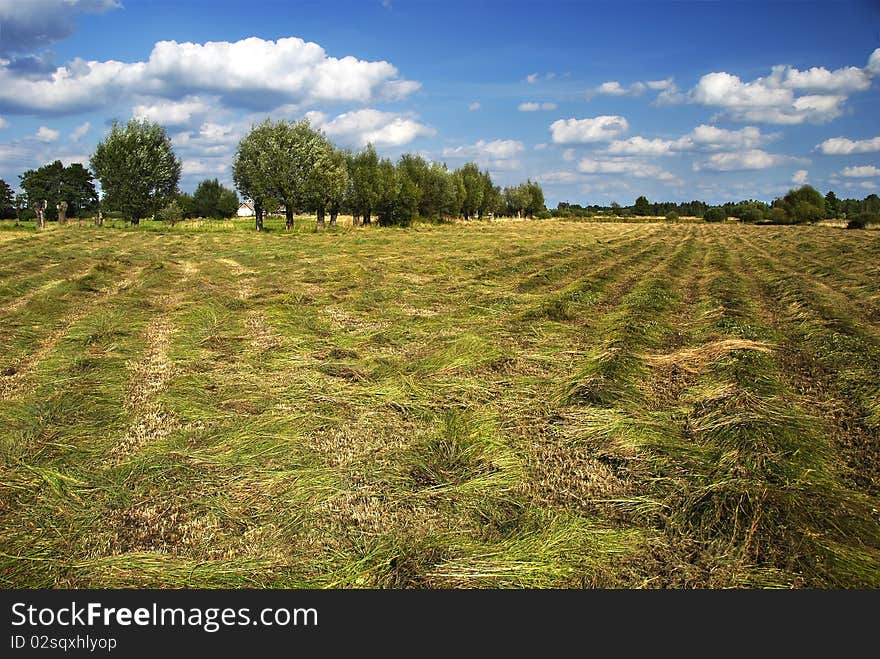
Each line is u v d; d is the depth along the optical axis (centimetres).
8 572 419
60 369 856
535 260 2373
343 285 1673
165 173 4484
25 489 520
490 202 7888
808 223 7431
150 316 1250
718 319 1279
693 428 677
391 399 752
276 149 4100
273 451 605
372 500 515
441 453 607
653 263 2561
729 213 9838
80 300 1416
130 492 520
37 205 3903
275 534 467
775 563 432
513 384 823
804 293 1595
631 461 587
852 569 421
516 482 548
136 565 425
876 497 527
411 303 1429
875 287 1708
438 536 462
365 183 4834
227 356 945
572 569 427
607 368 848
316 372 868
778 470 554
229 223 5116
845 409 744
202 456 586
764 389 790
